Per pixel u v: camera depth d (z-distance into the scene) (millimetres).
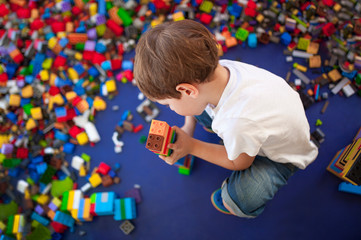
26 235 1171
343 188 1096
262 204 928
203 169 1214
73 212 1169
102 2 1427
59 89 1355
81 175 1255
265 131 719
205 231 1143
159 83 653
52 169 1260
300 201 1129
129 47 1397
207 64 650
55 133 1310
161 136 787
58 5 1479
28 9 1511
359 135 1119
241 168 882
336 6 1303
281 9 1355
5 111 1367
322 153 1168
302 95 1223
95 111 1335
